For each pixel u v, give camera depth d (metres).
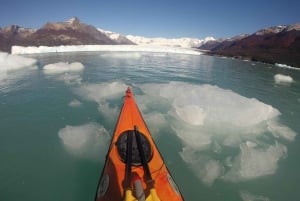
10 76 15.52
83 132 7.56
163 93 11.87
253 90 14.92
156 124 8.73
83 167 6.37
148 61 25.39
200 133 8.08
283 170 6.59
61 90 12.68
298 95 14.12
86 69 18.89
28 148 7.21
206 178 6.18
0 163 6.51
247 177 6.25
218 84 16.03
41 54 28.95
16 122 8.91
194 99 10.00
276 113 10.13
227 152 7.29
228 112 9.02
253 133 8.38
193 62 26.53
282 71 23.19
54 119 9.20
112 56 28.72
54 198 5.40
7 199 5.31
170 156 7.06
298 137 8.40
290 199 5.63
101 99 11.31
